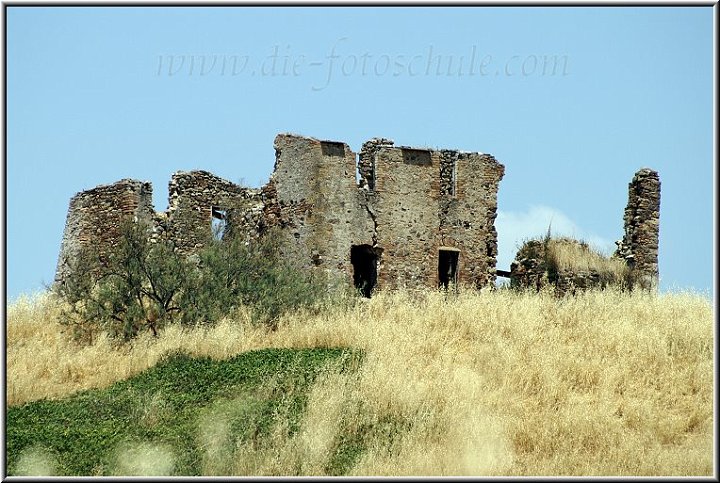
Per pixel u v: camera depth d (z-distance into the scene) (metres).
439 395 90.88
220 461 79.88
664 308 114.44
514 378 95.88
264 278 121.31
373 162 135.00
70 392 97.06
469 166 138.88
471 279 137.38
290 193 133.25
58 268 139.25
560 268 135.12
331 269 131.12
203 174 134.38
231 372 96.25
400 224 134.62
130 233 119.50
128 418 88.88
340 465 80.88
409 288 134.00
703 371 96.62
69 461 81.75
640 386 95.44
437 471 78.12
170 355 101.62
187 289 117.19
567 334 108.06
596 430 86.50
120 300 115.62
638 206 140.12
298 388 92.00
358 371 94.50
